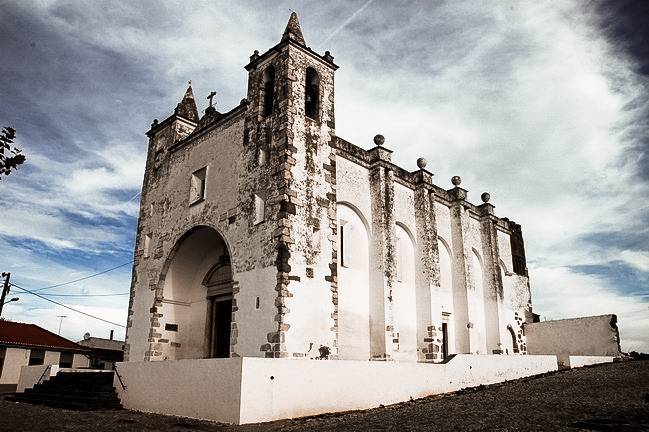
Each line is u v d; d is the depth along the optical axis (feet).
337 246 64.90
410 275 80.48
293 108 64.54
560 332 101.30
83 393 54.24
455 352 85.87
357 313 68.80
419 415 39.11
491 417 35.86
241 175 67.72
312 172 64.39
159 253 80.02
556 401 42.39
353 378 47.16
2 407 50.80
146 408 48.98
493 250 98.68
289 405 41.50
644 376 55.98
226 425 38.17
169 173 84.58
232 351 60.08
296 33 68.80
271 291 57.21
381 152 76.33
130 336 80.23
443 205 92.27
